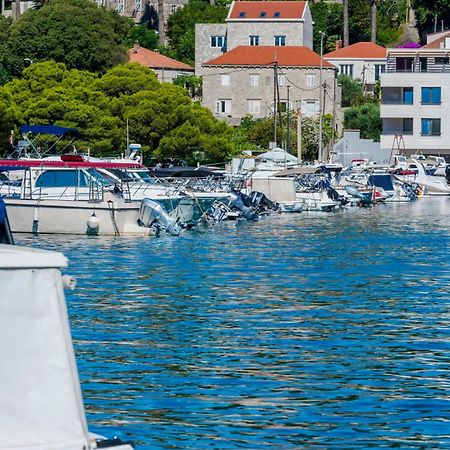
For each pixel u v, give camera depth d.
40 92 172.25
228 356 44.81
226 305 58.38
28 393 19.19
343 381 40.50
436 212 142.75
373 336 49.16
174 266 76.75
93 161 109.12
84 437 19.45
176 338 48.66
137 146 123.19
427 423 35.09
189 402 37.34
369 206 156.00
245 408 36.75
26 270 19.17
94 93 172.12
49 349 19.30
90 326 51.62
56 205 96.69
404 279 70.06
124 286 66.00
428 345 47.06
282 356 44.84
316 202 142.88
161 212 100.12
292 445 32.72
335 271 74.31
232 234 104.69
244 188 136.62
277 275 71.88
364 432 34.16
